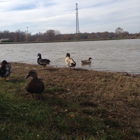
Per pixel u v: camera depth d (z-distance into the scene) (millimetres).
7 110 1790
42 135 1401
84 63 6043
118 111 1900
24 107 1882
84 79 3207
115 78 3346
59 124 1568
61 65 5840
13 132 1438
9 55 10320
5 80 3084
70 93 2404
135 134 1496
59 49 13656
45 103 2020
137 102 2121
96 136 1427
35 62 7039
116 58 7461
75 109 1880
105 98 2252
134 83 2941
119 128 1569
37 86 2160
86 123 1609
